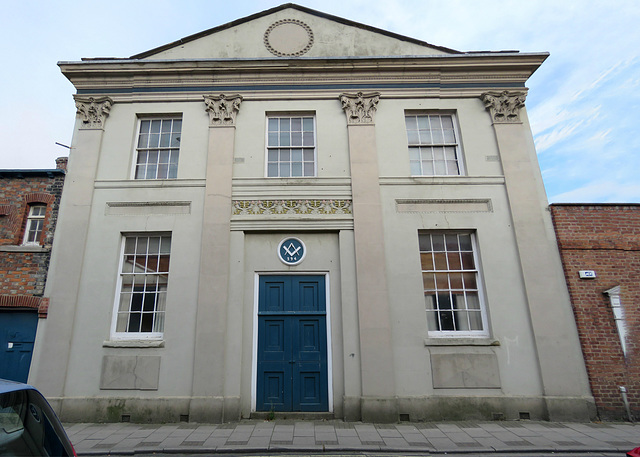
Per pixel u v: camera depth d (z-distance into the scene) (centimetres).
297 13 1023
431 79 957
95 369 764
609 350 763
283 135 944
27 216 875
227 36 1004
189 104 947
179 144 935
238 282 809
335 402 753
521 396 743
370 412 723
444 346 775
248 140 916
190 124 929
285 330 796
